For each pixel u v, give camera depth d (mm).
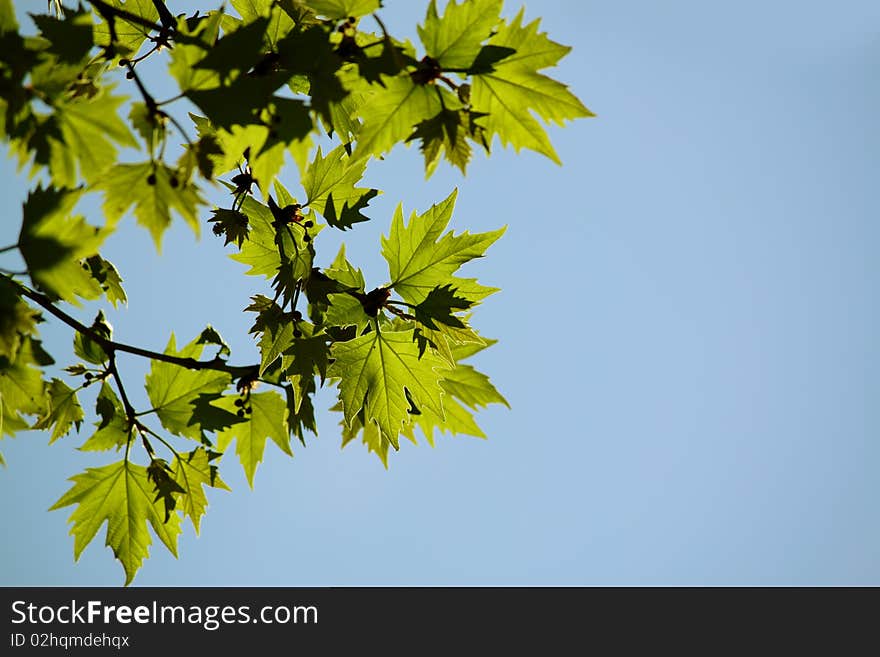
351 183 4359
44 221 4152
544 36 4176
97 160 4125
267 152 4148
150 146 4125
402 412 4344
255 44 4141
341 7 4164
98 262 4391
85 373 4359
